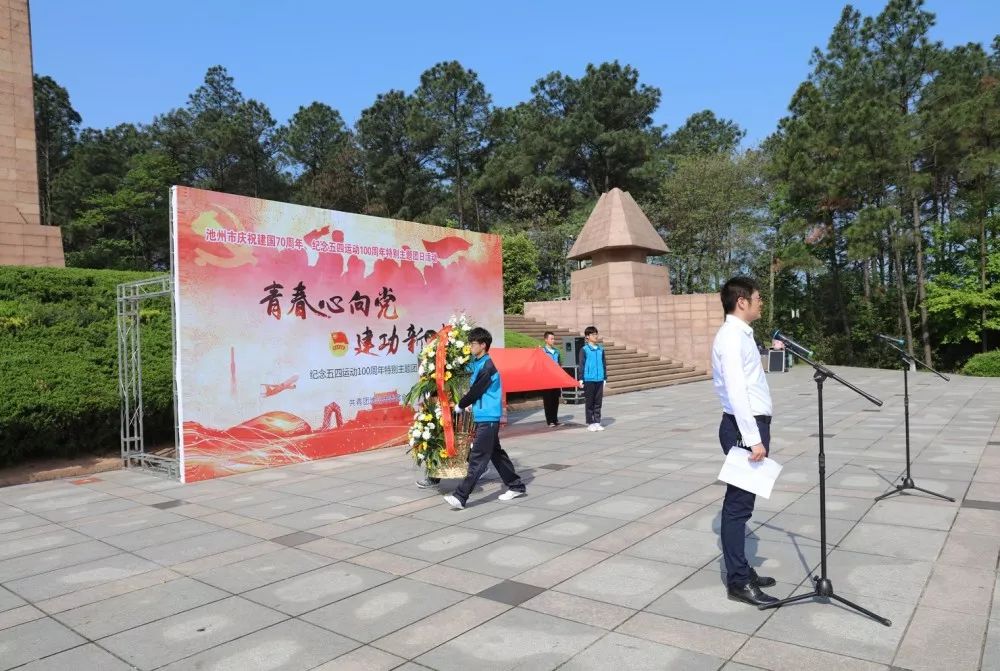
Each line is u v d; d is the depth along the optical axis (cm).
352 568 435
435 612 358
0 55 1373
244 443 793
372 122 4228
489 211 4300
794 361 2578
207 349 764
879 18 2688
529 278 3116
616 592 377
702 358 2030
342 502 625
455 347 639
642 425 1088
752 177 3033
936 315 2369
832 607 346
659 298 2083
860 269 3241
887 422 1026
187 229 750
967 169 2222
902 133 2286
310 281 868
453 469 634
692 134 4759
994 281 2344
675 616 342
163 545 504
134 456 829
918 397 1391
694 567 415
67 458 831
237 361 791
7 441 765
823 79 2978
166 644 330
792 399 1420
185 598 392
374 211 4078
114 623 359
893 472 666
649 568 415
